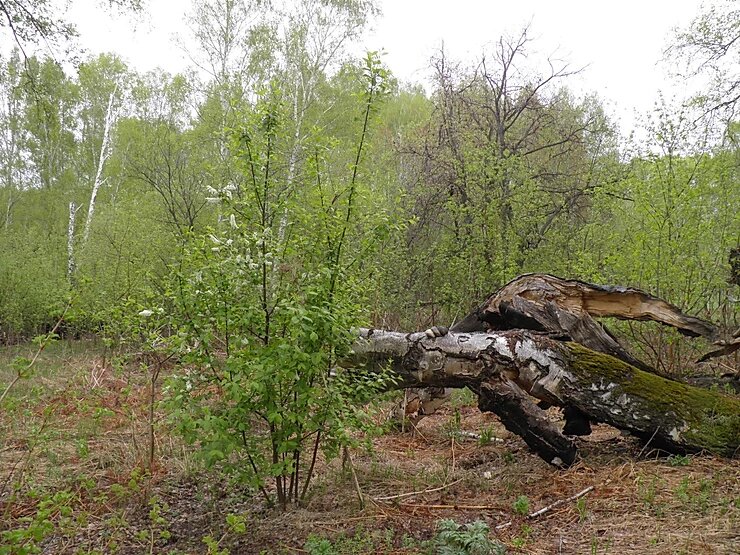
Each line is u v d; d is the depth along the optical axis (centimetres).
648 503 423
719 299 789
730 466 489
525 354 535
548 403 582
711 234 780
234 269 406
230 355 412
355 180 461
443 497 467
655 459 521
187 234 444
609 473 492
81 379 892
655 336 785
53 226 2411
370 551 376
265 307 419
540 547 371
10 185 2698
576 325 596
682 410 524
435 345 539
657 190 764
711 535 366
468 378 541
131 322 539
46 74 1147
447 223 1322
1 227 2142
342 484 501
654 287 765
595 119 1488
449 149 1358
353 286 453
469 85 1378
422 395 665
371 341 541
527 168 1238
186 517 459
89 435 666
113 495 493
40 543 416
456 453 600
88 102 2733
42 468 569
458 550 352
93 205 2244
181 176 1544
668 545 356
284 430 414
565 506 434
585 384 532
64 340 1422
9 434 651
